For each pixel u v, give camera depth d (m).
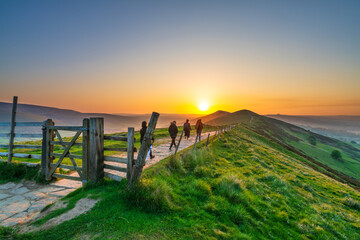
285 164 18.17
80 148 14.73
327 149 105.81
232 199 6.59
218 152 15.04
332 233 6.38
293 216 6.81
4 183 7.06
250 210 6.32
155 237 3.86
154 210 4.86
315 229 6.23
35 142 15.61
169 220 4.61
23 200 5.73
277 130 111.44
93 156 6.38
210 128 46.81
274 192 8.84
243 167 11.95
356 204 9.78
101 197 5.27
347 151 118.38
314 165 39.84
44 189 6.64
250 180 9.10
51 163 7.30
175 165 8.84
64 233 3.75
